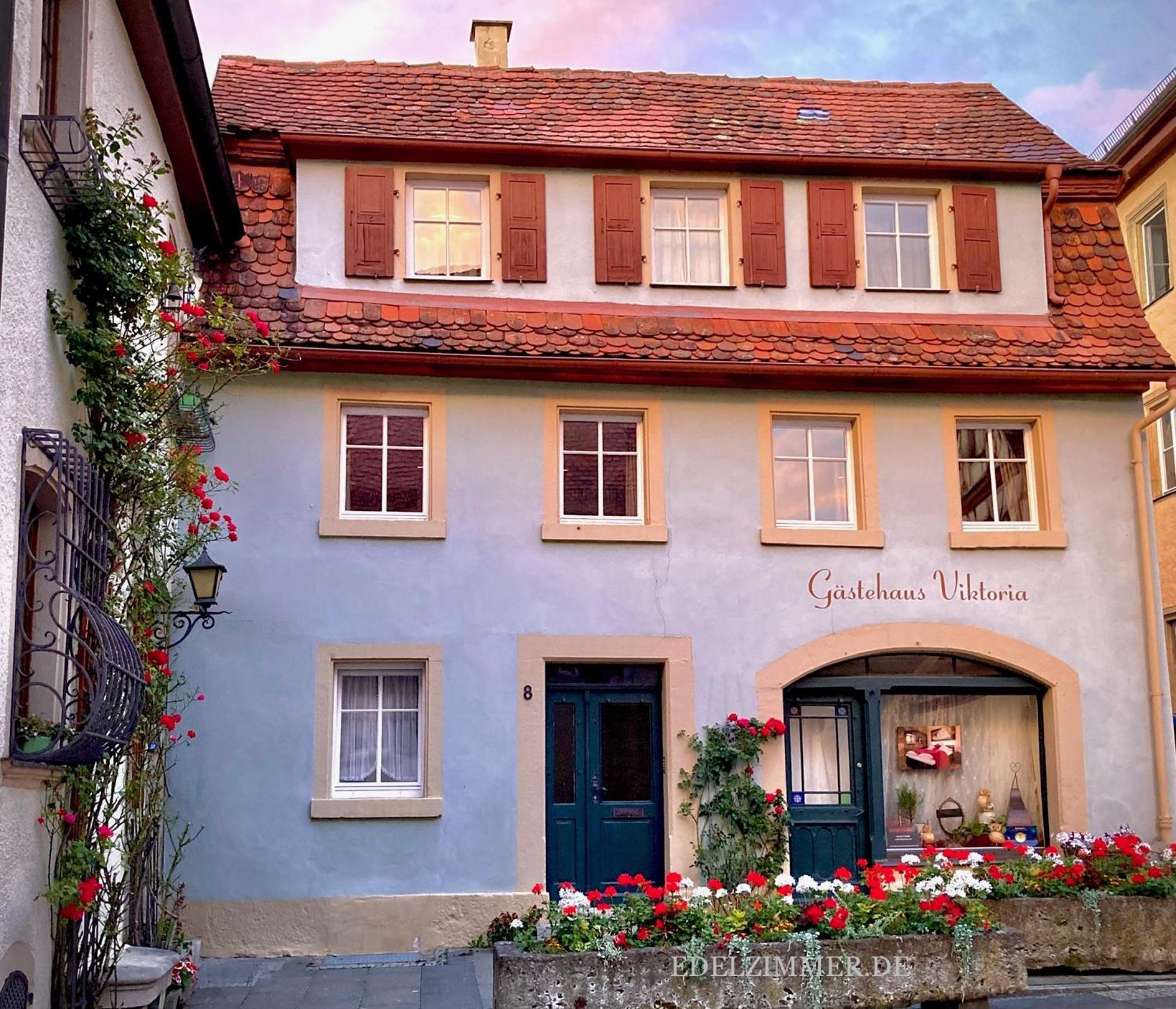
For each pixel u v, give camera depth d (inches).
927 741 499.5
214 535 414.0
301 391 475.8
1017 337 518.9
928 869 381.1
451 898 452.8
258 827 448.5
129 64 364.5
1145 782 493.7
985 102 603.2
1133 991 364.5
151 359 340.5
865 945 309.7
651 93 577.0
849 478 508.1
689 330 501.4
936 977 310.3
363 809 452.8
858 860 462.3
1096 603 503.5
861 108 587.5
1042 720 502.3
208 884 443.2
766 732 474.3
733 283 517.0
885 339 509.4
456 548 473.7
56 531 259.0
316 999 371.6
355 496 479.2
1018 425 520.7
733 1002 303.0
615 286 510.9
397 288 499.5
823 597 490.0
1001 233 536.7
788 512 502.6
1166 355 518.0
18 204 257.1
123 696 268.4
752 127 551.5
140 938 364.2
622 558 482.3
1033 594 500.7
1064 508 508.4
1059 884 378.3
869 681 494.6
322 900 447.2
